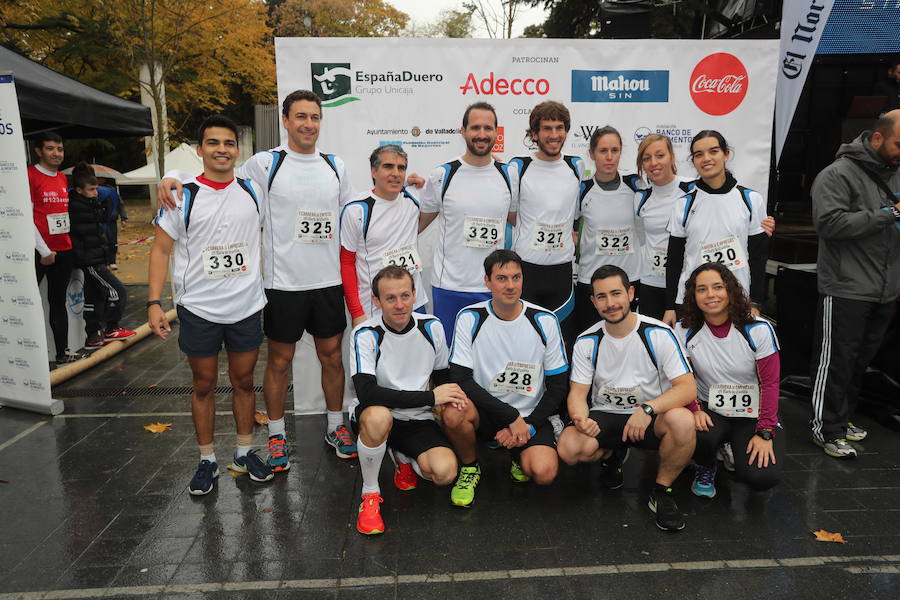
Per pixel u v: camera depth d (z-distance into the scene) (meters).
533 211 3.85
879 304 3.82
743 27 6.66
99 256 6.18
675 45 4.51
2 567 2.76
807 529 3.01
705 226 3.70
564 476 3.63
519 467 3.48
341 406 4.00
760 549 2.84
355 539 2.96
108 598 2.54
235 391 3.52
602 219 4.09
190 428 4.39
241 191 3.30
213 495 3.41
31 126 6.36
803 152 6.77
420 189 3.92
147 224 18.47
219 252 3.25
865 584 2.58
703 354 3.35
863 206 3.69
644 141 3.89
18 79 4.59
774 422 3.22
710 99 4.61
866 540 2.91
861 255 3.73
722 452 3.64
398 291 3.08
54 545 2.93
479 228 3.77
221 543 2.93
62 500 3.36
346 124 4.40
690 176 4.70
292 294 3.59
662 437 3.12
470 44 4.39
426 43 4.36
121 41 14.85
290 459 3.88
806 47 4.98
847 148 3.74
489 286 3.23
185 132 26.98
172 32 15.41
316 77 4.31
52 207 5.54
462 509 3.25
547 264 3.89
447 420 3.22
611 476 3.44
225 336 3.38
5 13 12.57
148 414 4.67
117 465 3.79
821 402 3.89
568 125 3.71
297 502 3.32
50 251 5.30
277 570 2.71
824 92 6.58
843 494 3.36
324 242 3.62
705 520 3.11
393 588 2.58
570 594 2.53
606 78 4.52
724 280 3.21
